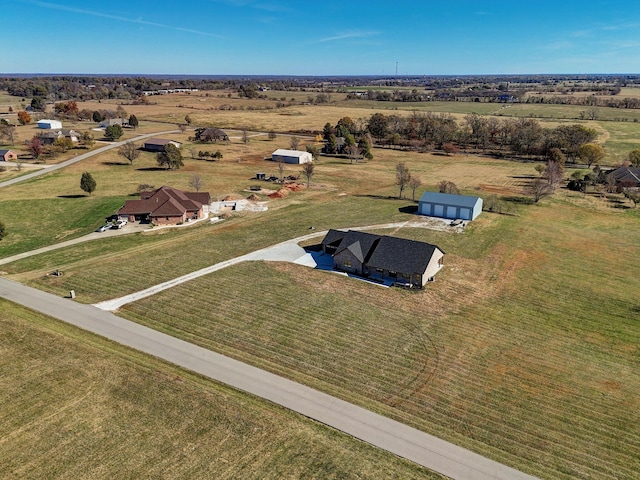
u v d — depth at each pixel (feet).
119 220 212.02
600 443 84.48
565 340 119.14
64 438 82.84
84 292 143.02
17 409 90.07
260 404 92.94
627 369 107.34
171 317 127.95
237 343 115.85
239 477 74.43
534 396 97.45
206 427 85.81
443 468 77.71
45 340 114.11
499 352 113.50
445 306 136.46
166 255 173.58
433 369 106.32
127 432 84.38
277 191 266.36
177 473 75.20
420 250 153.07
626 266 166.20
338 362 108.58
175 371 103.14
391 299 140.15
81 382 98.27
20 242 189.57
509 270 162.30
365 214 227.61
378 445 82.74
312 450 80.74
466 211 217.15
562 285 150.82
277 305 135.23
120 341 115.24
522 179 305.53
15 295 140.05
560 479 75.92
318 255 174.09
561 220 219.61
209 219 218.59
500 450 82.43
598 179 279.28
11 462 77.46
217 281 150.92
